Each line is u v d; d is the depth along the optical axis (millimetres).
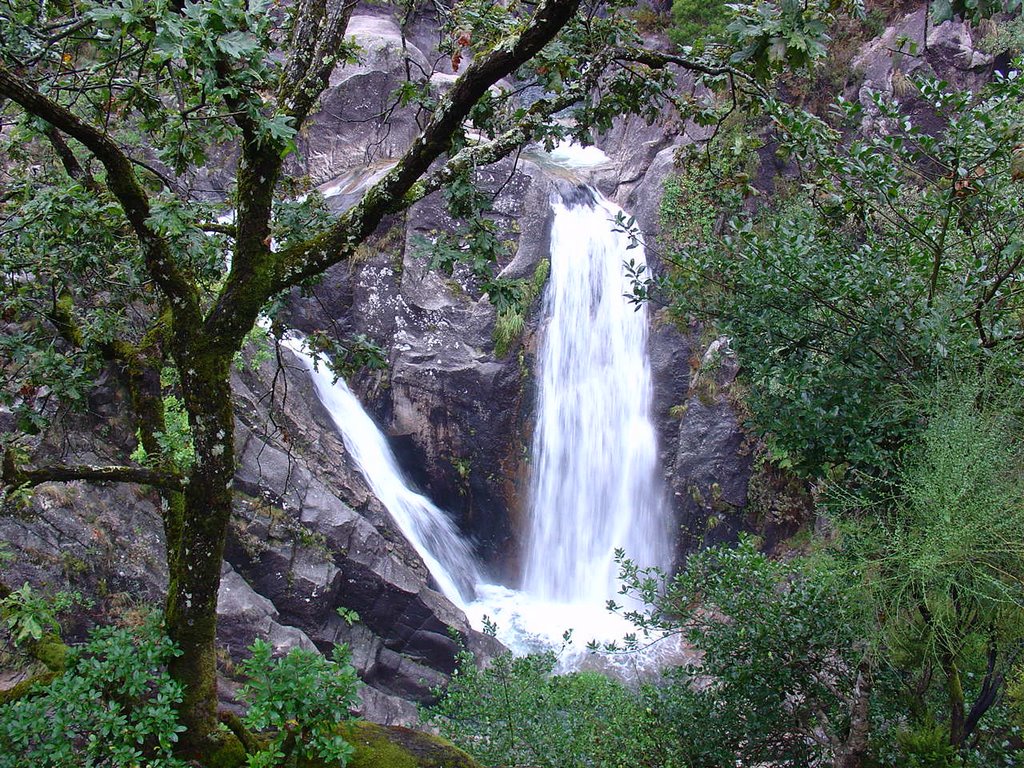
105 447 8781
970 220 4355
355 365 4891
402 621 10414
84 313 5414
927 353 4113
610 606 5902
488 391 13211
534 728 5324
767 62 2850
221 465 3289
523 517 13750
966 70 12172
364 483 12016
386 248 13500
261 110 3074
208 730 3248
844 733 5082
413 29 16781
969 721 4797
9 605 3502
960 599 3709
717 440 12742
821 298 4484
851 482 4441
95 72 3918
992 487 3400
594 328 13773
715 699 5480
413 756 3334
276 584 9539
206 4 2611
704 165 5047
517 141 3729
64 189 4152
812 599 5000
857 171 4383
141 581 8383
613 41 4266
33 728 2863
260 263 3314
